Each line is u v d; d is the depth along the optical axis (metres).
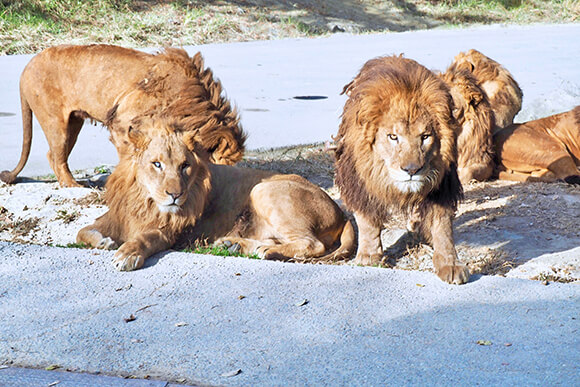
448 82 6.98
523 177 7.32
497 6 29.22
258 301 3.63
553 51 17.19
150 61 6.25
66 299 3.66
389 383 2.83
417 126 4.21
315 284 3.85
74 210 6.20
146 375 2.92
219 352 3.10
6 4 19.50
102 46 6.57
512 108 7.86
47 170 7.55
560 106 10.58
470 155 7.19
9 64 14.62
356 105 4.45
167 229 4.79
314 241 5.04
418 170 4.18
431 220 4.56
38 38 17.77
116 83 6.29
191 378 2.89
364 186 4.62
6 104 10.60
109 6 20.61
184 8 21.72
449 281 3.88
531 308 3.54
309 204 5.21
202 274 3.99
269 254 4.83
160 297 3.69
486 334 3.26
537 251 5.28
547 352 3.07
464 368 2.94
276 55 16.64
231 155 5.68
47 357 3.06
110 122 6.13
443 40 20.06
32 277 3.92
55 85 6.64
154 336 3.26
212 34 20.23
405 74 4.27
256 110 10.43
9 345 3.16
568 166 7.24
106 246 4.76
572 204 6.39
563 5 29.41
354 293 3.73
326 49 17.86
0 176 7.00
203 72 6.13
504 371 2.91
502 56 16.20
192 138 4.71
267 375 2.91
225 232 5.29
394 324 3.38
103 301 3.63
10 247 4.33
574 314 3.45
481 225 5.90
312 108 10.60
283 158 8.07
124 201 4.85
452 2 29.19
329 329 3.32
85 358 3.05
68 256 4.24
